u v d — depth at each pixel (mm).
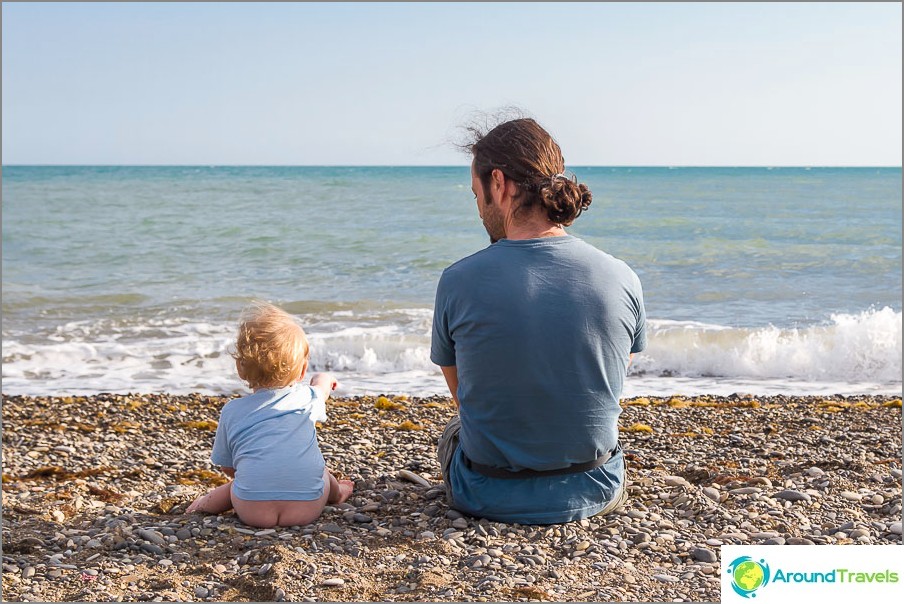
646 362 9516
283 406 3508
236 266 17281
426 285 14852
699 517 3459
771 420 6648
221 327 11367
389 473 4488
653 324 11203
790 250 19062
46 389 8414
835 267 16641
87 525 3447
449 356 3236
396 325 11438
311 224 24641
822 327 10570
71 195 39000
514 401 3027
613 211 29750
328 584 2721
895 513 3605
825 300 13273
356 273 16266
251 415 3471
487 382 3033
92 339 10664
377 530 3262
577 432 3096
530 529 3211
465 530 3221
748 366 9391
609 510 3379
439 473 4648
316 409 3611
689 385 8852
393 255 18562
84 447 5758
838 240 21016
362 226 24172
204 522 3383
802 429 6234
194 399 7738
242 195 37750
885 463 4754
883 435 5891
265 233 22406
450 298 3074
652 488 3863
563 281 2994
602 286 3023
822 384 8883
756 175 77250
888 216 27625
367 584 2744
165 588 2723
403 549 3059
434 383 8883
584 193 3113
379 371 9500
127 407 7340
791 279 15320
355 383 8883
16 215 28719
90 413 7094
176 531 3273
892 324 9680
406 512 3523
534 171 3037
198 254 19000
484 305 2982
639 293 3166
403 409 7367
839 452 5219
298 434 3467
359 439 5941
